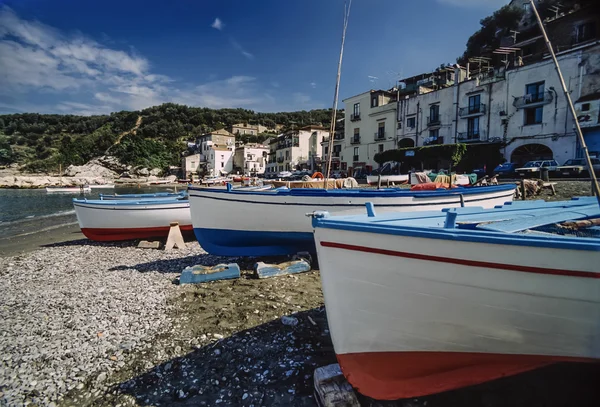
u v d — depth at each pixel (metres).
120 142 90.25
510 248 2.56
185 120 115.06
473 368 3.04
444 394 3.23
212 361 3.98
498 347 2.88
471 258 2.66
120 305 5.84
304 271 7.28
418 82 44.34
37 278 7.93
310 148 60.34
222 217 8.06
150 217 11.59
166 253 10.02
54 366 4.00
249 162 71.81
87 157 89.81
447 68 39.50
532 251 2.53
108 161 84.62
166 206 11.65
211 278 6.93
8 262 9.82
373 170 39.66
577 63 23.72
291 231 7.87
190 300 5.93
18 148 92.06
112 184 66.00
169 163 87.44
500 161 27.97
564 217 3.71
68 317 5.42
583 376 3.21
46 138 102.25
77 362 4.07
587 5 27.84
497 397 3.15
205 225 8.23
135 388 3.55
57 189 48.47
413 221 3.44
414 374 3.17
